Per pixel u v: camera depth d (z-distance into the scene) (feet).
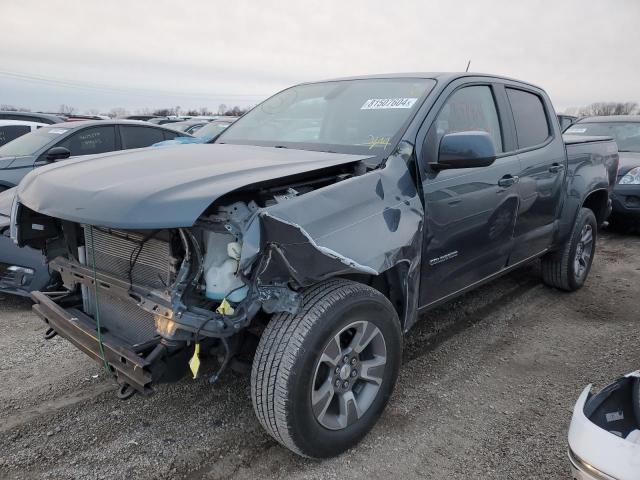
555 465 8.52
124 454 8.66
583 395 7.13
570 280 16.42
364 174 8.86
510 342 13.19
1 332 13.24
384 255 8.45
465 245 11.00
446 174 10.28
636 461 5.88
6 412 9.77
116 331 8.70
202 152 9.96
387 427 9.48
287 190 7.98
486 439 9.20
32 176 9.26
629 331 13.94
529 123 13.87
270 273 7.20
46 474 8.17
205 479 8.11
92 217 7.02
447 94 10.93
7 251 13.67
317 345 7.57
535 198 13.42
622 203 24.49
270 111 13.25
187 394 10.48
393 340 9.00
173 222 6.61
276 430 7.75
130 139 26.43
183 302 7.23
